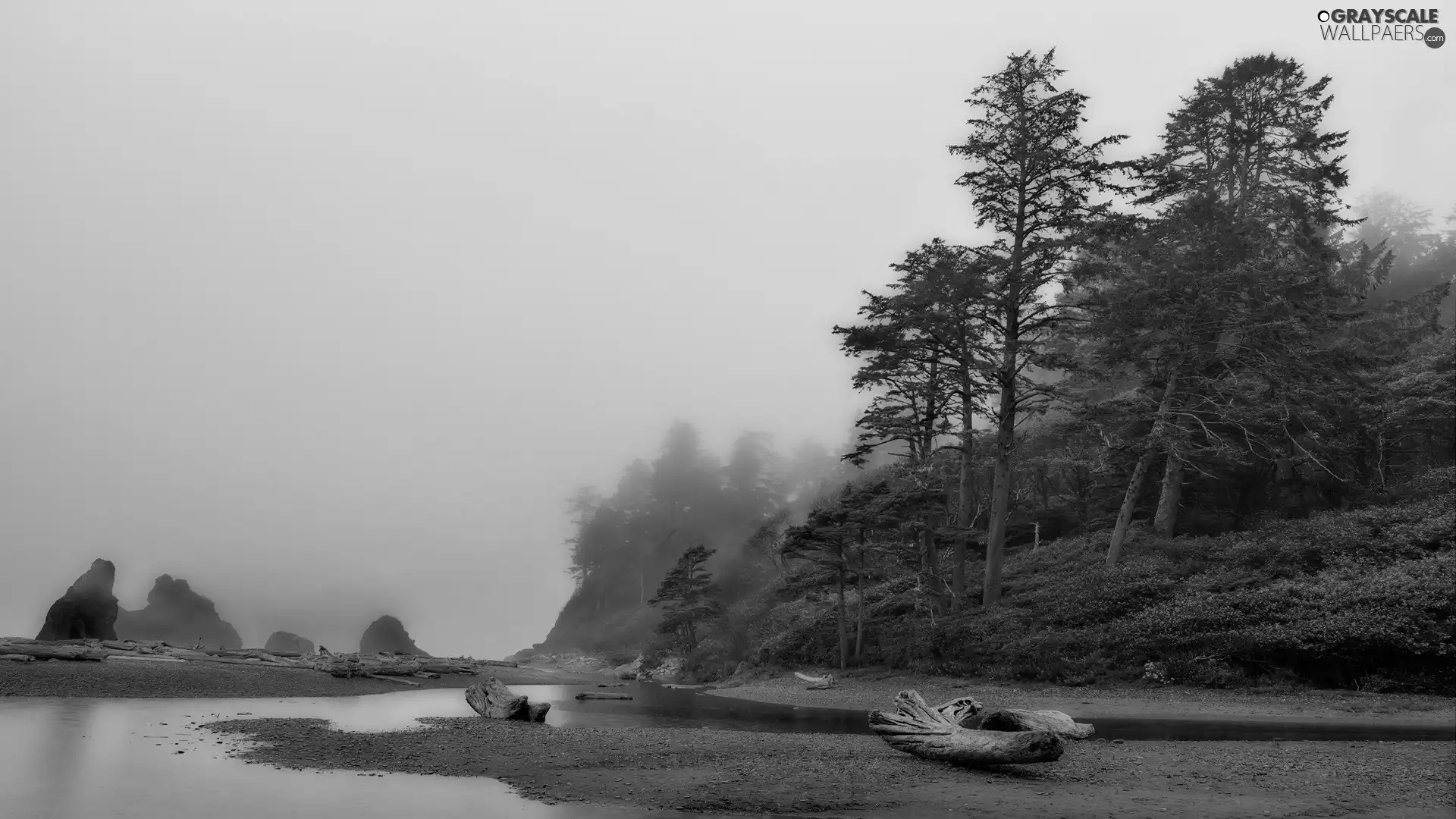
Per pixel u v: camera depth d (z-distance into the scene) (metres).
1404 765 10.43
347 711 19.22
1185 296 32.44
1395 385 33.50
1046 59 31.86
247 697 22.34
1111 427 34.03
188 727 14.29
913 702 11.85
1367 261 48.81
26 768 9.57
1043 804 7.99
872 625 33.88
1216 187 40.00
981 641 26.91
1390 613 20.12
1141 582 26.66
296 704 20.66
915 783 9.23
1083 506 42.41
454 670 38.41
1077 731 12.61
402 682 29.97
